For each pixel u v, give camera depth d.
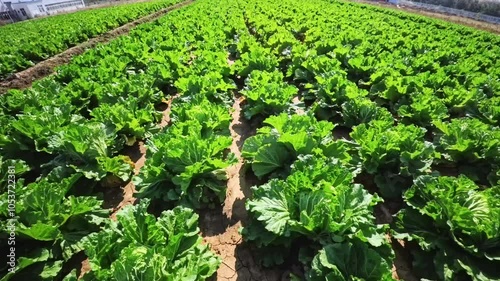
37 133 6.48
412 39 17.14
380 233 4.25
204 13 26.50
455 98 8.75
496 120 7.64
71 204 4.64
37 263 4.16
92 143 6.07
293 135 5.52
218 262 4.37
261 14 23.92
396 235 4.67
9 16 47.53
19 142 6.51
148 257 3.45
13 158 6.59
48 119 6.83
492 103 8.08
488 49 16.20
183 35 16.44
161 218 4.46
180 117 7.45
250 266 4.73
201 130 7.04
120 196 6.17
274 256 4.57
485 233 4.03
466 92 8.57
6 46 17.11
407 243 4.98
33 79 13.21
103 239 3.90
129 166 6.46
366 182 6.27
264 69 11.13
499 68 11.32
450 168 6.82
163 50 14.07
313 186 4.63
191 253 4.24
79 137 6.02
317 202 4.22
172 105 8.27
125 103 7.76
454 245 4.35
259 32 17.81
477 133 6.30
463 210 4.12
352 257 3.79
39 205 4.35
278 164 5.92
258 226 4.71
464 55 13.59
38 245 4.36
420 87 9.18
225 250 5.02
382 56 12.23
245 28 19.09
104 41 19.80
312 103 9.98
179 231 4.33
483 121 7.98
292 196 4.52
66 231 4.70
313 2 36.59
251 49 12.48
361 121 7.87
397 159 5.97
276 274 4.60
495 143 5.99
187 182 5.30
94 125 6.54
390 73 10.01
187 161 5.54
